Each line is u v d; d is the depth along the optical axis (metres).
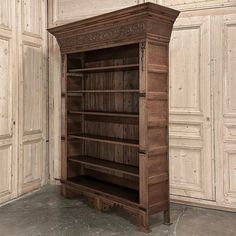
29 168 4.48
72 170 4.44
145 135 3.20
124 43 3.41
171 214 3.66
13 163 4.17
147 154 3.20
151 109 3.24
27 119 4.43
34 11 4.54
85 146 4.59
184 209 3.83
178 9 3.92
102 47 3.69
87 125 4.55
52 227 3.29
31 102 4.51
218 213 3.69
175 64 3.97
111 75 4.22
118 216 3.61
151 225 3.36
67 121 4.35
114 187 3.96
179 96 3.97
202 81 3.82
